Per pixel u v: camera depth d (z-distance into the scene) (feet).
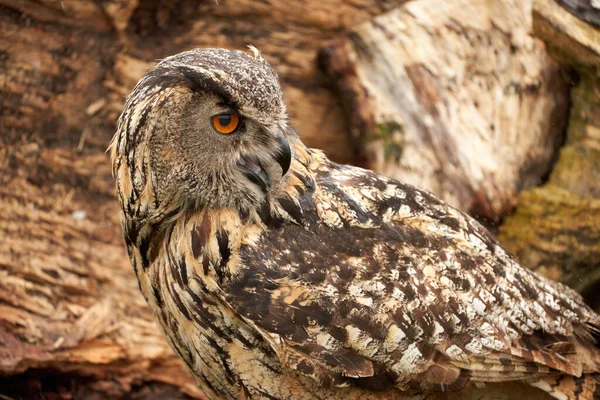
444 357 25.99
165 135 24.67
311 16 44.21
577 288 39.22
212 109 24.67
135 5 42.14
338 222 26.71
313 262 25.88
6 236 38.73
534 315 27.09
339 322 25.48
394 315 25.66
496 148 40.91
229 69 24.54
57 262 38.81
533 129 41.60
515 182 40.83
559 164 41.19
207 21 43.91
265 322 25.21
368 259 26.17
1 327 36.76
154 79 24.58
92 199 40.83
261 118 25.00
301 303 25.45
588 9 38.63
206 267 25.77
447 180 40.11
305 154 27.22
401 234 26.91
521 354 26.27
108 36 42.37
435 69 41.68
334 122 44.78
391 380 26.14
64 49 41.81
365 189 27.63
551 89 42.01
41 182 40.34
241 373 26.53
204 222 26.02
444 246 27.07
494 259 27.68
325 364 25.54
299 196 26.55
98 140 41.83
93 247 39.75
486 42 42.34
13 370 35.83
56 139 41.16
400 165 40.63
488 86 41.98
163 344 38.14
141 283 28.19
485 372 26.35
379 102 41.55
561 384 27.12
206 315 25.99
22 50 41.14
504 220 40.50
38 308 37.52
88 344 37.19
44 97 41.24
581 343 28.02
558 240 39.24
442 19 42.50
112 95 42.37
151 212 26.11
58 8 41.34
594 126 40.78
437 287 26.20
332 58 42.83
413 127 40.98
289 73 44.47
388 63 41.86
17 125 40.73
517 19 42.55
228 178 25.63
